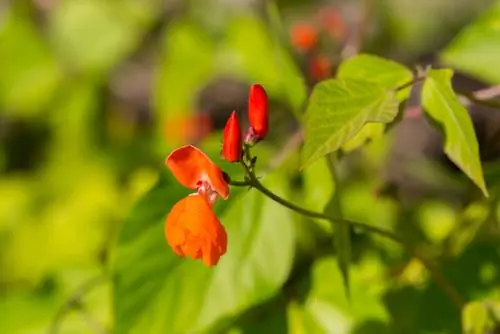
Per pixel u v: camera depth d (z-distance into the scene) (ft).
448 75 1.51
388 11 2.55
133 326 1.60
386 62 1.54
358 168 2.01
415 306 1.69
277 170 1.67
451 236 1.73
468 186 1.77
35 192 2.58
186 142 2.24
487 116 2.18
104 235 2.23
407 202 2.02
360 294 1.69
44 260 2.28
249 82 2.22
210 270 1.62
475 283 1.69
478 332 1.58
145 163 2.54
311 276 1.71
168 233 1.43
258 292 1.61
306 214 1.50
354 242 1.80
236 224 1.63
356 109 1.46
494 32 1.72
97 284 1.78
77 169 2.64
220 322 1.64
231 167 1.64
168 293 1.61
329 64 1.82
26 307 1.80
